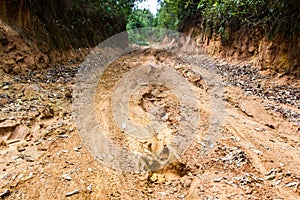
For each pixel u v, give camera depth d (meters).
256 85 6.77
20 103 4.77
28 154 3.12
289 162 3.12
